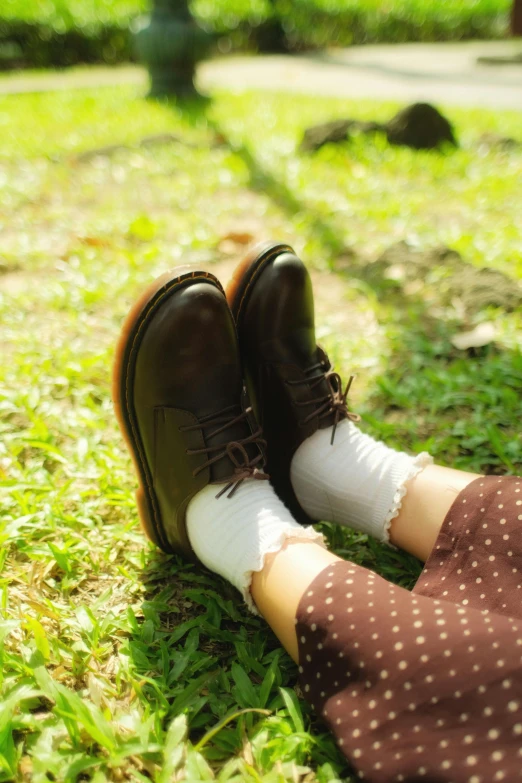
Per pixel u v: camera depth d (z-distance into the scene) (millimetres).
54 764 959
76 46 11453
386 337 2322
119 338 1295
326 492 1394
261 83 8930
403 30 15305
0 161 4375
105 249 2963
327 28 14797
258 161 4387
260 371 1459
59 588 1341
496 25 15227
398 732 880
